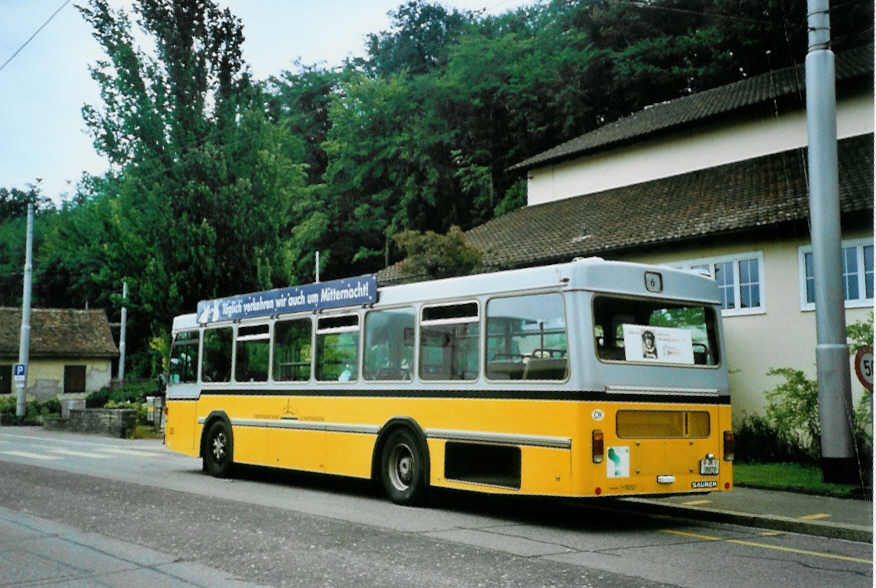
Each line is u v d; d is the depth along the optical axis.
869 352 10.98
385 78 56.44
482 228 26.94
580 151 26.78
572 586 6.60
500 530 9.45
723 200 19.92
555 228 23.39
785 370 16.42
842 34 29.06
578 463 9.27
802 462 16.05
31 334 48.78
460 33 51.91
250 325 14.70
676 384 10.16
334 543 8.34
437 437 10.98
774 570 7.45
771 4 32.44
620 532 9.52
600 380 9.48
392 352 11.87
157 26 26.28
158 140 26.48
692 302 10.63
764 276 17.30
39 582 6.68
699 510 10.62
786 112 22.14
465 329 10.81
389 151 48.59
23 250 76.12
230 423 14.78
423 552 7.93
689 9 37.28
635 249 19.50
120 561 7.46
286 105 59.38
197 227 26.20
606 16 39.28
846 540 9.19
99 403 42.59
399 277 23.48
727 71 35.06
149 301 26.28
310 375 13.21
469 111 46.72
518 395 9.99
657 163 24.94
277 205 27.75
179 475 15.10
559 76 41.12
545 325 9.87
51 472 15.21
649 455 9.76
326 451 12.71
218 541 8.39
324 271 52.94
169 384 16.53
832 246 12.48
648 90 38.62
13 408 39.88
